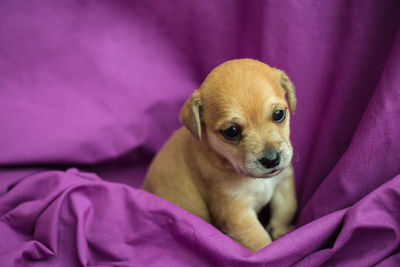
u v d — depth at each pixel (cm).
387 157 32
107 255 34
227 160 37
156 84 47
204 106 35
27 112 43
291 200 41
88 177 41
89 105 45
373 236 31
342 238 30
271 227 41
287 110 36
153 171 42
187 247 33
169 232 34
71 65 45
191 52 47
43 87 44
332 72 39
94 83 46
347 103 37
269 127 34
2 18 43
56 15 45
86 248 34
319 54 39
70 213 35
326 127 39
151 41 47
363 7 35
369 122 32
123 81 46
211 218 41
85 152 45
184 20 46
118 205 35
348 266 31
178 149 41
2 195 41
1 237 35
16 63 44
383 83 32
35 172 43
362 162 32
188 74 48
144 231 34
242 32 45
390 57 32
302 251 31
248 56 45
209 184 39
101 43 46
